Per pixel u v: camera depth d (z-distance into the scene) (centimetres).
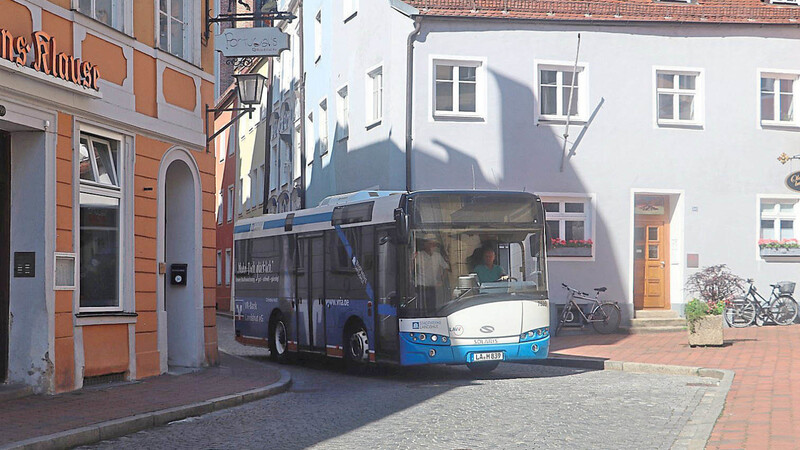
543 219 1734
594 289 2666
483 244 1688
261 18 1934
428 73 2598
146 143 1645
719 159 2775
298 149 3788
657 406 1238
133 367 1572
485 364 1841
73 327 1409
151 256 1652
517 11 2656
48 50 1325
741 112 2794
